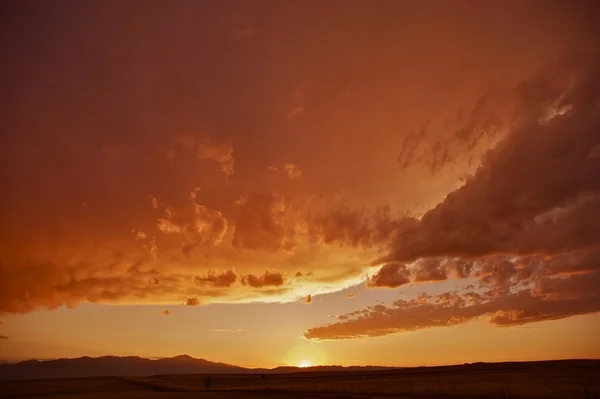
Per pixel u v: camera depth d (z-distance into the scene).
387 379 106.25
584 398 47.81
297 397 67.56
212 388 102.44
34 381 133.50
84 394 88.38
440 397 58.31
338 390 76.38
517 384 66.38
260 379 157.38
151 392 91.00
